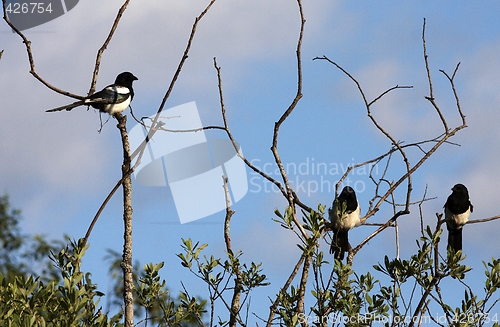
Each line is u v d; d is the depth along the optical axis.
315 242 11.45
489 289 11.66
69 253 11.55
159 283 11.70
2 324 9.95
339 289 11.34
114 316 11.39
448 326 11.27
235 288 11.79
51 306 10.50
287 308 11.41
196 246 11.82
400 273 11.77
